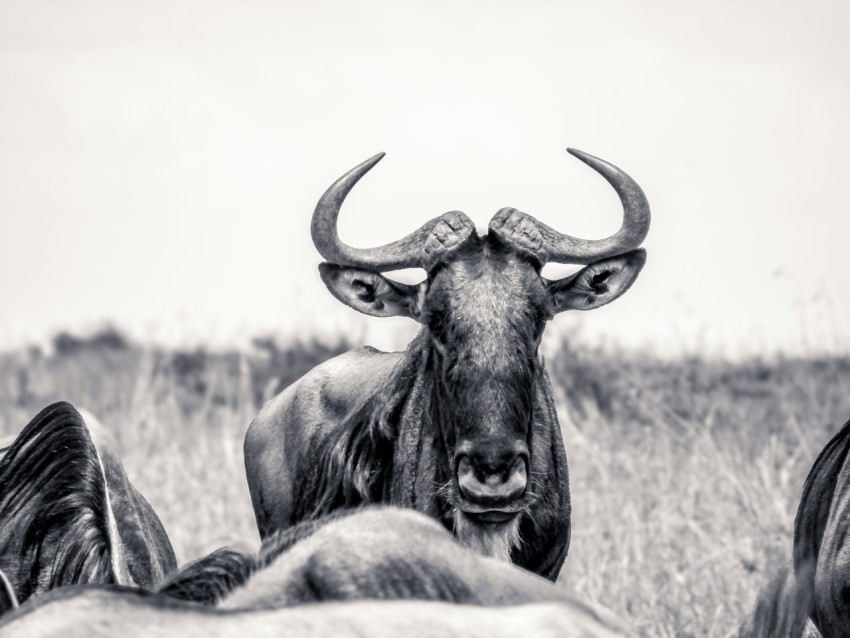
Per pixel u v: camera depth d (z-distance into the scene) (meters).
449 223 25.30
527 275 24.84
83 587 10.70
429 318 24.83
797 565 24.88
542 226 26.00
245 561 12.56
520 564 25.34
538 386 25.83
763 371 52.16
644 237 26.33
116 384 59.31
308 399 29.52
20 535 19.19
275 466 29.86
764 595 24.80
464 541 24.19
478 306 24.33
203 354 62.59
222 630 10.16
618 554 33.72
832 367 49.59
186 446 46.97
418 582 11.77
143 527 24.52
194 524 39.16
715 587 32.09
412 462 25.53
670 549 34.72
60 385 61.69
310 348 60.44
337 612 10.41
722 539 34.34
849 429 25.17
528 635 10.38
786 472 37.12
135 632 10.13
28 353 71.25
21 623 10.31
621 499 37.69
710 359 54.09
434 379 25.12
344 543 11.98
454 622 10.43
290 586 11.63
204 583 12.26
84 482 19.78
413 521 12.48
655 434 44.56
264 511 30.06
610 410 49.72
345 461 26.50
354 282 26.39
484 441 23.42
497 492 23.41
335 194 26.41
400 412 26.06
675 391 48.53
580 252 25.97
